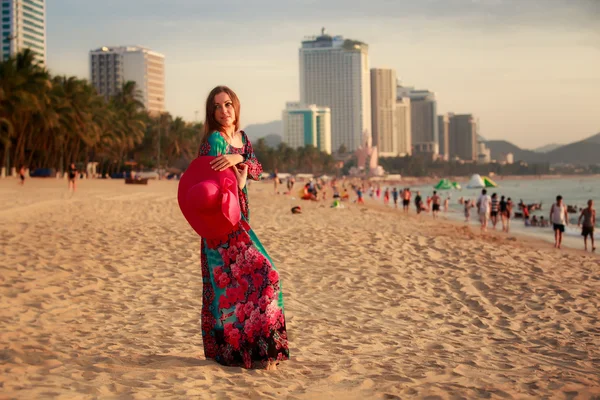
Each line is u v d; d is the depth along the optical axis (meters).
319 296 9.06
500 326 7.53
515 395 4.57
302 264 11.69
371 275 10.75
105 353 5.48
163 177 112.06
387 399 4.37
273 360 4.88
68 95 69.50
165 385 4.39
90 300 8.05
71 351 5.51
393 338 6.72
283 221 23.06
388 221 28.31
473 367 5.48
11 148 66.94
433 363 5.59
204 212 4.67
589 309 8.51
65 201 27.86
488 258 13.06
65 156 78.06
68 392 4.08
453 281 10.46
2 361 4.99
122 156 101.69
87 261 10.77
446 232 23.00
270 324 4.86
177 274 10.08
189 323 7.01
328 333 6.83
